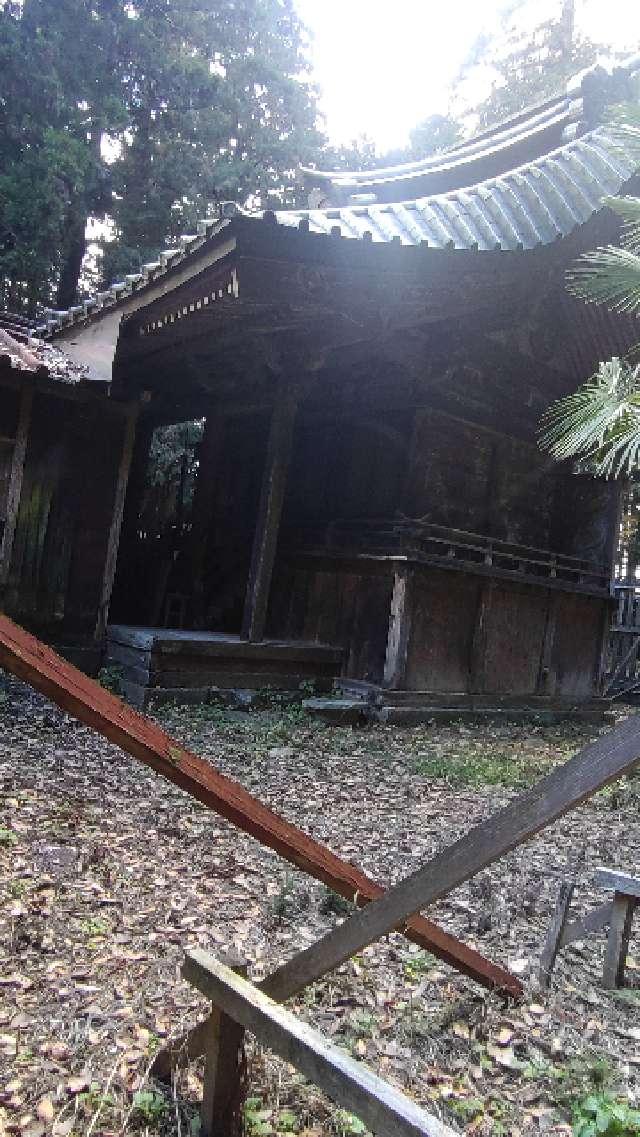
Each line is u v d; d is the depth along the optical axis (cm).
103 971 329
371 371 998
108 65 1577
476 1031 306
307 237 611
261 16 1762
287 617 1116
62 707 190
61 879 409
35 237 1426
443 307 779
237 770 672
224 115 1642
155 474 1677
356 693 977
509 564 1096
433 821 594
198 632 1039
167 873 436
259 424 1212
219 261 649
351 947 223
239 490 1247
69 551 921
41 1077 260
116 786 578
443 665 1020
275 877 447
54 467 902
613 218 799
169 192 1678
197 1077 262
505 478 1094
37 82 1432
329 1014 313
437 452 1000
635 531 1911
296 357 887
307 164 1791
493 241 734
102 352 914
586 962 385
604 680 1262
